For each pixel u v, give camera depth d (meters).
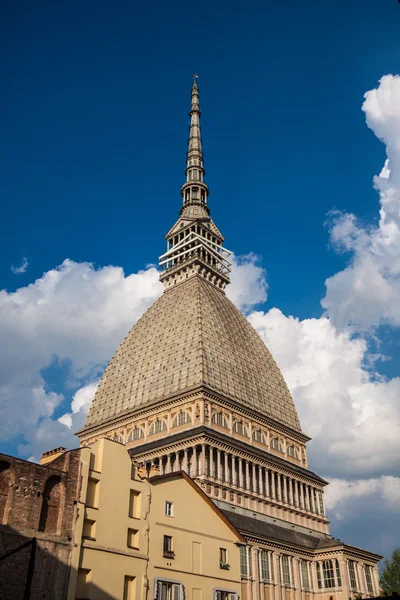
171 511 55.00
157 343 117.38
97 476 48.28
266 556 82.06
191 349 108.06
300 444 118.12
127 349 124.81
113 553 46.75
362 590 87.44
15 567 39.56
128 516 49.84
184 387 103.25
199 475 89.06
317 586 88.31
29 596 39.22
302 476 110.12
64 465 46.28
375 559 93.94
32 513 42.28
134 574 48.00
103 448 49.94
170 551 52.69
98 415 117.62
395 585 90.88
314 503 111.00
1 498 41.31
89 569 44.25
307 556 89.56
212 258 138.38
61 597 41.22
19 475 42.69
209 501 60.09
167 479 56.00
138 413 107.25
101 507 47.44
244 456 98.19
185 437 93.50
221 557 58.69
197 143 165.75
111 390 119.56
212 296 125.12
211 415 98.69
